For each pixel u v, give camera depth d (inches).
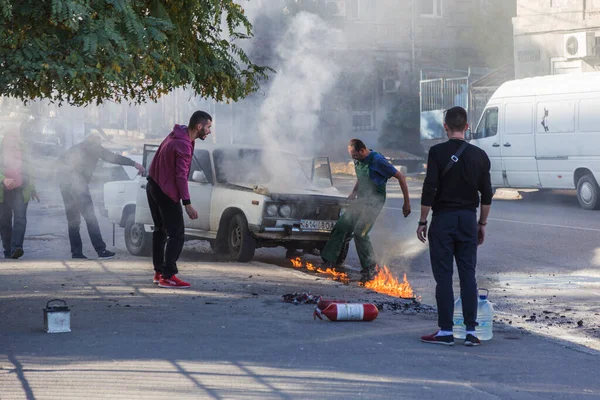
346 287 1059.3
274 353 681.6
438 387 593.9
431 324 818.8
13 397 550.0
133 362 644.1
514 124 2384.4
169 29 789.2
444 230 738.8
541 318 920.3
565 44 3134.8
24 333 748.0
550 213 2055.9
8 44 712.4
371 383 598.5
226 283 1059.3
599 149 2140.7
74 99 843.4
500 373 639.1
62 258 1326.3
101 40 708.7
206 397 555.8
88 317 822.5
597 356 701.3
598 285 1136.2
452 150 741.9
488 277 1213.1
